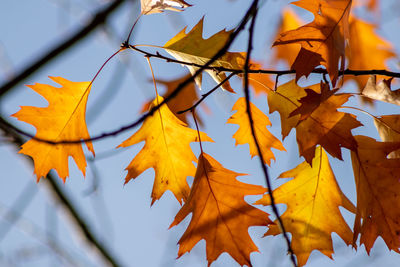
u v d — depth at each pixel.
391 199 2.04
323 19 2.01
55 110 2.07
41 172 2.05
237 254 2.04
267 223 2.05
